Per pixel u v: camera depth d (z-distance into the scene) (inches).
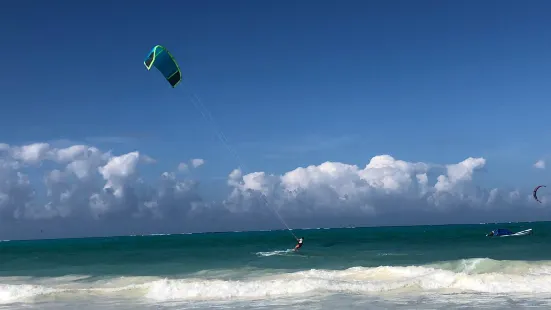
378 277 770.8
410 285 685.9
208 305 581.3
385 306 553.9
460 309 533.6
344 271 837.2
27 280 884.0
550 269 783.1
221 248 1857.8
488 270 785.6
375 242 2062.0
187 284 685.3
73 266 1138.7
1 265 1210.0
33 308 585.9
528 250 1280.8
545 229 3570.4
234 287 671.1
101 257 1443.2
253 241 2783.0
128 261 1256.2
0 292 674.8
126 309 567.2
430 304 562.3
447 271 784.3
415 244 1763.0
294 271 892.0
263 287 671.1
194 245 2287.2
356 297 613.6
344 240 2445.9
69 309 573.6
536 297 599.8
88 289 697.6
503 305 553.3
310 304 572.7
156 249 1909.4
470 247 1462.8
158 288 675.4
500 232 2308.1
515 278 701.9
